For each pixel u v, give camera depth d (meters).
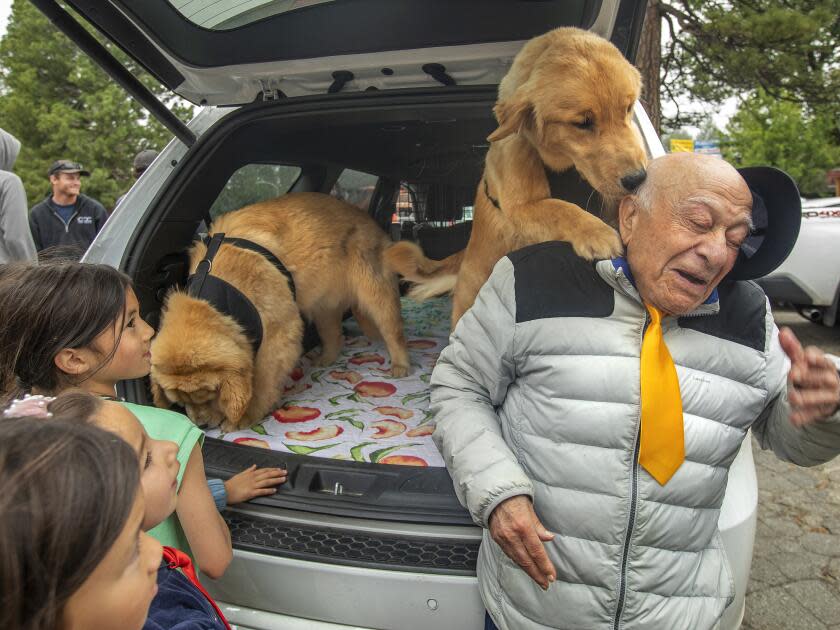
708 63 8.98
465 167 3.60
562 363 1.34
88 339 1.29
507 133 1.77
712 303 1.30
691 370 1.32
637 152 1.65
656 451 1.27
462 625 1.55
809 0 8.05
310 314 3.15
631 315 1.33
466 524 1.61
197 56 2.63
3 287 1.27
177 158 2.81
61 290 1.27
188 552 1.50
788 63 8.05
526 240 1.95
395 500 1.71
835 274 6.13
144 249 2.53
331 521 1.66
